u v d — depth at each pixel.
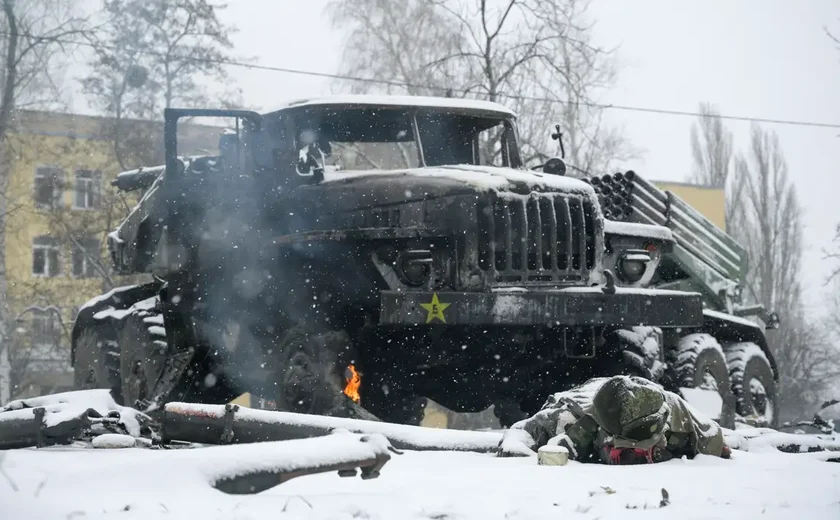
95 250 32.66
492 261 8.56
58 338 31.77
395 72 24.33
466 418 25.70
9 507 3.17
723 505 3.82
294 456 3.61
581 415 5.77
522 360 9.63
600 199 11.59
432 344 9.15
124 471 3.55
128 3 27.42
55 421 6.67
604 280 9.29
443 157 10.20
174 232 9.84
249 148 9.86
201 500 3.38
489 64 20.80
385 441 3.83
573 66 23.64
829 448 7.07
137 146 28.19
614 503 3.82
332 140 9.88
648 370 9.71
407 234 8.57
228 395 10.42
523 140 22.95
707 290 12.39
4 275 28.56
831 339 42.44
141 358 10.96
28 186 32.12
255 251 9.66
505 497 3.92
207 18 27.50
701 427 5.80
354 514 3.44
